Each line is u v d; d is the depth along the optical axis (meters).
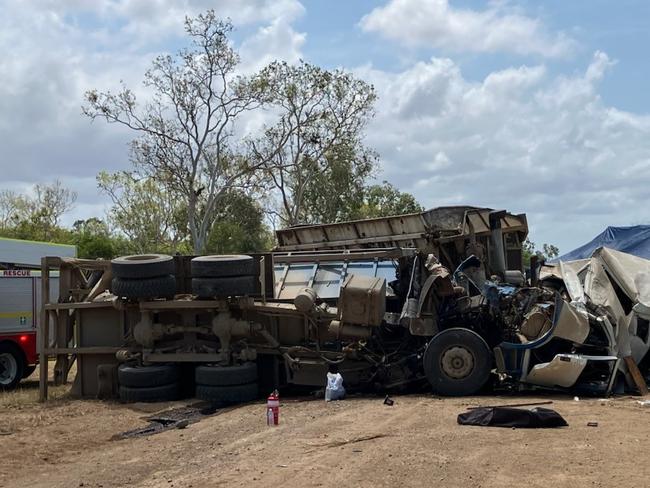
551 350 13.31
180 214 49.81
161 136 39.97
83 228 54.38
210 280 13.17
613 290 13.85
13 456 9.46
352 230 17.94
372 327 13.39
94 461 8.96
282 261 14.78
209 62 39.62
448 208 16.36
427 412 10.95
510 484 6.85
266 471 7.61
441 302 13.50
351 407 11.84
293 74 42.75
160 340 13.84
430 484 6.90
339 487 6.88
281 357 14.05
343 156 45.97
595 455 7.95
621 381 13.31
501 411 9.77
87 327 14.54
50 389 15.88
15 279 17.91
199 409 12.45
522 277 15.95
